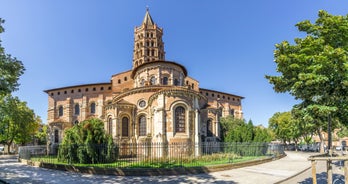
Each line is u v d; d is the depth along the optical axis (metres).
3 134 51.62
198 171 19.97
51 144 49.62
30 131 55.84
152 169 18.94
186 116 33.72
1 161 33.41
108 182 16.28
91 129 25.23
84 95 58.62
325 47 9.69
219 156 26.44
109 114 37.69
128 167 20.11
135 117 38.50
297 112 12.13
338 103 10.64
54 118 58.66
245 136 38.50
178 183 15.91
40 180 17.05
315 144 69.56
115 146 26.17
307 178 18.50
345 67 9.25
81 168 20.44
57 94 60.44
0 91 18.53
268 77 12.76
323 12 11.12
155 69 45.31
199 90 65.56
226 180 16.92
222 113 69.25
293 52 11.98
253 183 15.96
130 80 58.38
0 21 17.31
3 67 17.88
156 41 57.59
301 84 10.70
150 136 35.19
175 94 33.53
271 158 31.34
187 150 28.34
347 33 10.31
